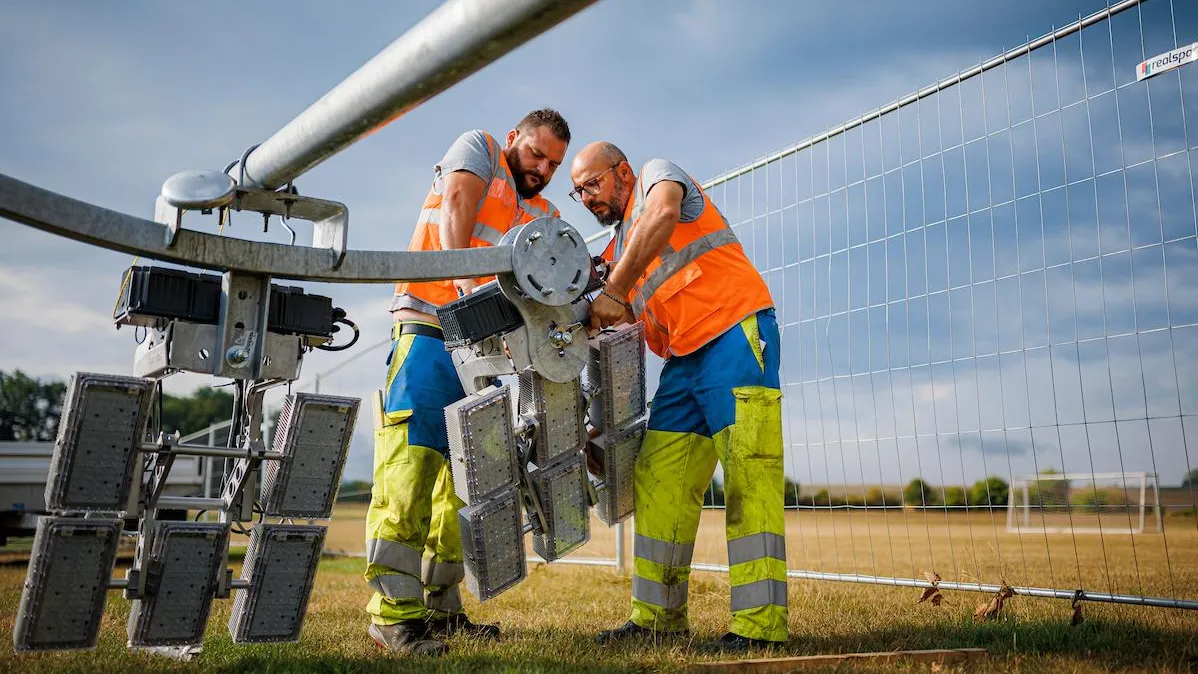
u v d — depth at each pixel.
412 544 3.33
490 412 3.00
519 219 3.72
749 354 3.27
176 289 2.47
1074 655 3.07
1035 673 2.77
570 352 3.14
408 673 2.67
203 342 2.51
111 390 2.39
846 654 2.99
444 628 3.70
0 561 10.80
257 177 2.57
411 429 3.34
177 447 2.52
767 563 3.17
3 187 2.13
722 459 3.28
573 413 3.23
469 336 2.94
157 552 2.55
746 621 3.16
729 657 2.92
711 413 3.31
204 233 2.42
